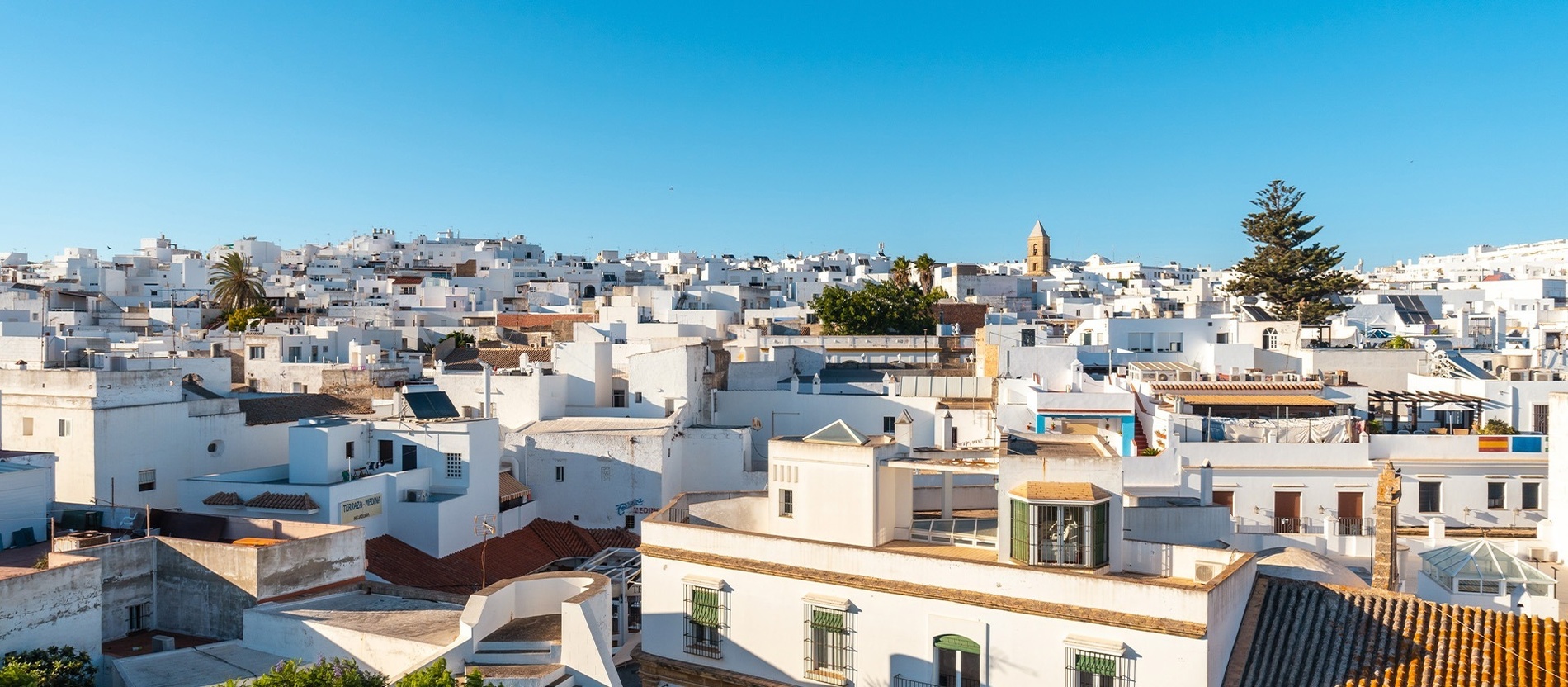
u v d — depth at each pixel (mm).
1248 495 39188
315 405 59375
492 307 129625
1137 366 55062
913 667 26438
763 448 59562
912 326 90625
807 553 27984
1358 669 24234
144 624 31922
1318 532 38719
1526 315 90938
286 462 55062
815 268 188750
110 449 45625
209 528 36281
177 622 31938
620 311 100688
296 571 31891
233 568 31016
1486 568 30594
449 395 59094
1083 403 45906
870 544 29469
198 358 61812
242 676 27516
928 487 35469
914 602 26438
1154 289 162750
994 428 52812
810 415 60375
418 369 75125
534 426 56031
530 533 49469
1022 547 26719
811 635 27750
